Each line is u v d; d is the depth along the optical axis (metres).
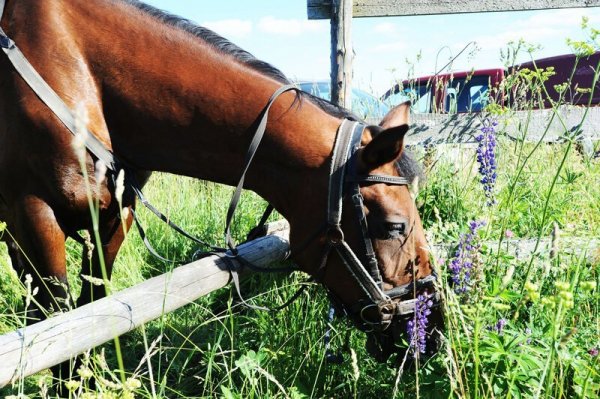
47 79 2.51
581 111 4.86
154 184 5.37
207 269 2.73
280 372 2.73
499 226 3.46
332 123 2.47
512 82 3.87
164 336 3.26
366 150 2.25
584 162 4.34
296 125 2.44
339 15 4.55
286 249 3.39
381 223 2.30
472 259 2.35
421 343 2.20
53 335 1.96
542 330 2.36
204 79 2.54
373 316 2.41
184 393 2.82
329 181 2.35
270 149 2.47
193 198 5.04
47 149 2.49
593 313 2.66
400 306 2.36
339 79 4.65
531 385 2.00
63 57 2.55
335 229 2.36
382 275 2.35
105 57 2.61
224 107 2.51
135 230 4.48
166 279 2.36
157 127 2.60
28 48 2.54
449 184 4.04
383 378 2.70
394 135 2.18
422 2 4.77
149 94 2.58
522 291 2.38
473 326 2.28
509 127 4.84
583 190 3.84
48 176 2.52
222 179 2.64
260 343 3.00
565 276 2.80
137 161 2.71
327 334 2.64
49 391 2.73
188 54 2.57
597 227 3.41
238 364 2.27
